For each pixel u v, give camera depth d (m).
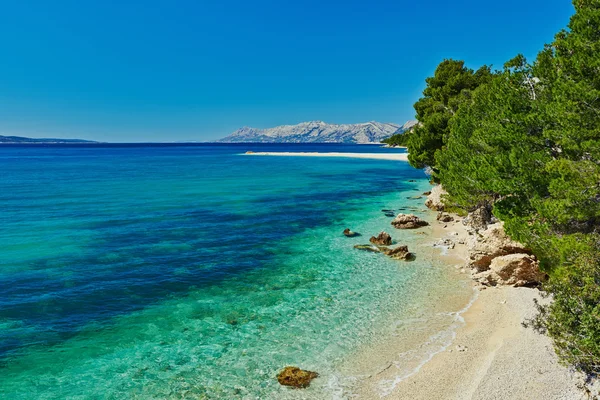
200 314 18.00
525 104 18.97
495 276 19.89
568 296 11.51
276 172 95.94
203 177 82.56
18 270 23.48
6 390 12.44
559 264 15.42
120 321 17.30
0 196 52.16
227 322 17.20
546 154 17.55
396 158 149.12
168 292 20.62
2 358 14.29
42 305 18.80
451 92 56.34
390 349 14.57
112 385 12.72
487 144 23.27
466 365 13.04
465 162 28.06
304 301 19.33
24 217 38.94
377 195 56.59
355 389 12.21
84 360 14.23
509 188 17.83
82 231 33.50
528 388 10.91
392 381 12.54
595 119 13.89
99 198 51.75
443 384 12.11
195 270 24.05
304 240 31.36
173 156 186.00
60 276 22.66
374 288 20.86
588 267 11.96
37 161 137.62
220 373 13.32
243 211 43.84
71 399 12.00
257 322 17.14
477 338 14.88
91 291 20.58
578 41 14.26
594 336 10.23
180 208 45.28
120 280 22.22
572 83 14.47
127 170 100.06
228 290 20.91
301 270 24.06
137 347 15.13
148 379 13.05
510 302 17.50
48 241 30.08
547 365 11.79
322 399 11.76
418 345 14.76
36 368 13.70
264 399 11.86
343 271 23.78
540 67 18.27
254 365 13.76
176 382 12.86
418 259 25.78
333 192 59.75
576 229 16.25
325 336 15.76
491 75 53.53
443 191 44.69
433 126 47.41
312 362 13.88
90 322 17.19
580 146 14.39
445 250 27.67
